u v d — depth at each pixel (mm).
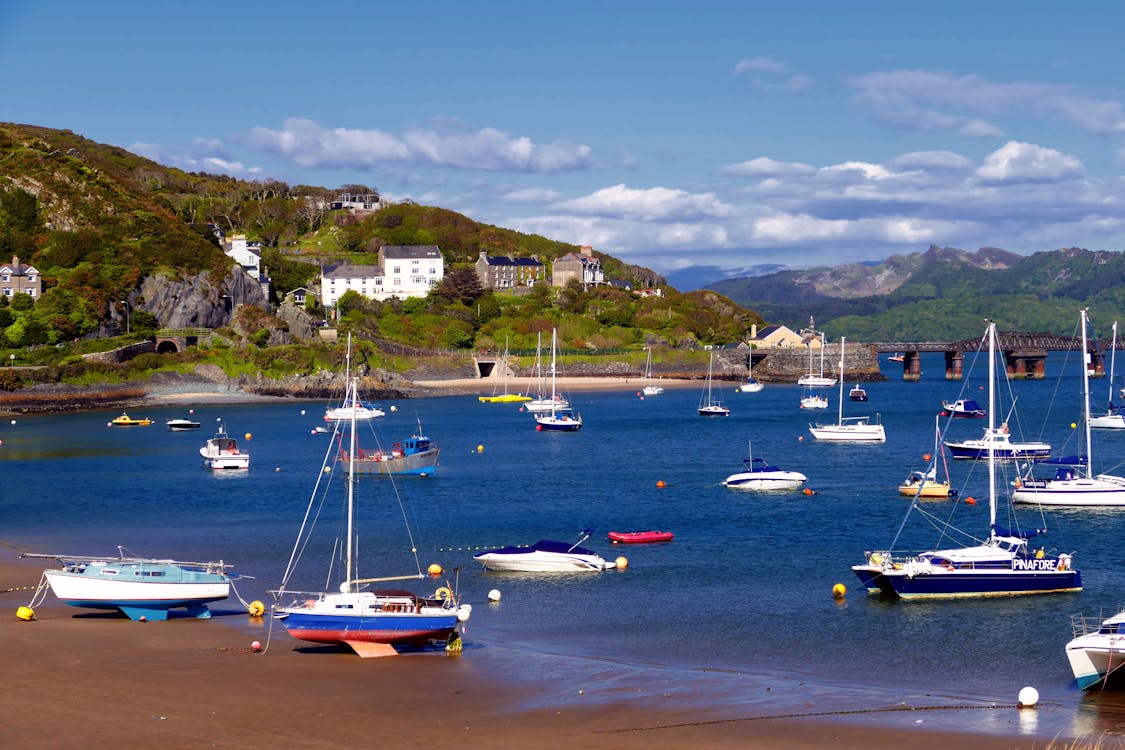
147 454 148875
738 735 44438
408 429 185500
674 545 84625
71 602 62375
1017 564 68438
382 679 51438
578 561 76125
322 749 42375
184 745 42531
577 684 51094
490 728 44969
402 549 83625
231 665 53312
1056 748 42969
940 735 44531
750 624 62188
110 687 49594
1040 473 125125
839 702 48688
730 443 161375
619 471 129000
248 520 96500
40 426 189875
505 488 115312
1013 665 54375
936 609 65000
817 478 121750
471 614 64688
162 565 64750
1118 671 49344
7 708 46562
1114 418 181750
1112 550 80938
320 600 57375
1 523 95188
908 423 194625
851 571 75125
